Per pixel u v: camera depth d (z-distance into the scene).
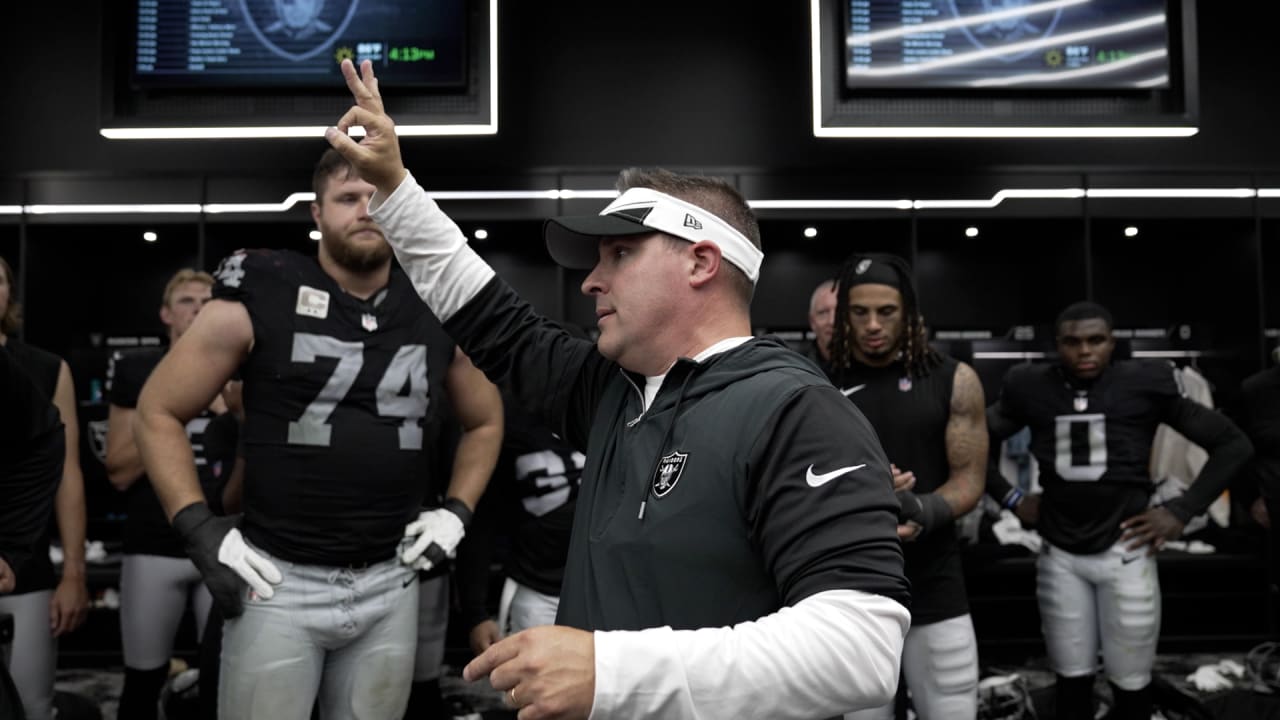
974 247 5.18
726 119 4.67
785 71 4.69
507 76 4.66
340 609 1.55
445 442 2.38
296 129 3.32
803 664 0.68
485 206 4.43
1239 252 4.69
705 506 0.83
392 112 3.37
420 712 2.49
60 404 2.46
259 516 1.54
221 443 2.70
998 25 3.53
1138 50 3.51
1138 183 4.57
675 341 0.96
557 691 0.67
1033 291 5.19
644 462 0.90
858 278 2.18
